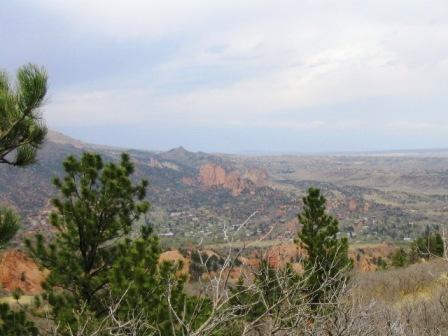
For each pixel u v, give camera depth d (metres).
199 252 3.47
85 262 10.16
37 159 7.62
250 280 3.52
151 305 7.14
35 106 6.96
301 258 4.06
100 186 10.27
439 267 13.92
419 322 5.41
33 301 9.26
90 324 5.48
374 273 22.42
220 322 3.18
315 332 3.46
